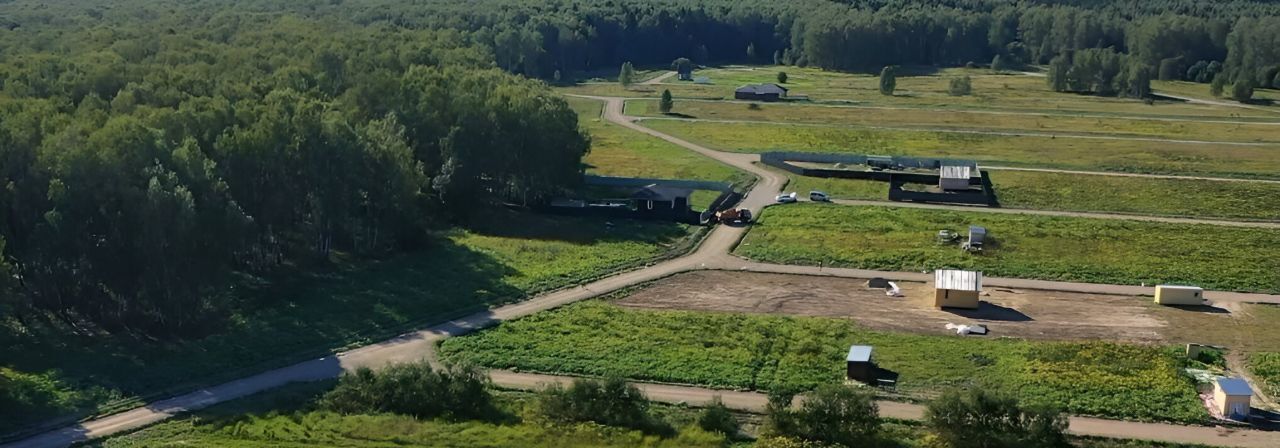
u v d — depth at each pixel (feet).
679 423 287.69
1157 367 326.24
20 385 303.68
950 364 328.70
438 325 362.94
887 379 317.01
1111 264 437.58
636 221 505.25
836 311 379.35
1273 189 567.59
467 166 505.25
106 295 362.53
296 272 412.77
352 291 393.70
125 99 471.62
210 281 360.28
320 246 429.38
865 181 583.58
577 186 558.97
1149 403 301.02
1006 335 355.36
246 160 406.21
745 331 355.97
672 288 404.98
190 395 306.35
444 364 320.91
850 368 317.83
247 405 297.94
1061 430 273.54
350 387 298.97
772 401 285.84
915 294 399.85
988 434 270.46
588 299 390.01
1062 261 440.45
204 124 430.20
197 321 358.64
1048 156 654.94
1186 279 419.95
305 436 276.82
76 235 350.02
